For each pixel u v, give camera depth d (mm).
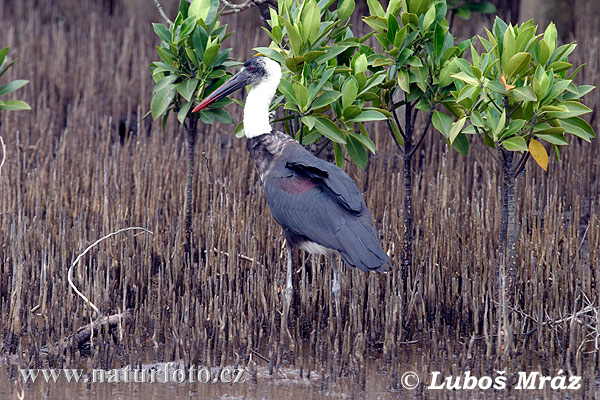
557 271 11148
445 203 13320
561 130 9609
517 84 9797
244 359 9867
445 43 11195
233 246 11625
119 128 19859
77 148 17406
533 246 11773
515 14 25719
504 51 9445
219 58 12070
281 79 11031
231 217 12953
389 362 9844
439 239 12195
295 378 9477
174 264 11992
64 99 21109
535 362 9930
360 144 11352
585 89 10016
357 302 10586
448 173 15062
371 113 10820
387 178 14594
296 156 10797
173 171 14859
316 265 11633
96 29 25844
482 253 11602
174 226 13766
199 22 11820
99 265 11602
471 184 15898
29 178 15031
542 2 21625
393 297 10312
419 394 8906
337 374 9445
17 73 21250
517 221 12898
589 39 22500
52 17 27172
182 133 18234
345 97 10703
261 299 10930
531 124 9812
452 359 10023
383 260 9789
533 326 10648
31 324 10414
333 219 10086
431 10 10672
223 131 18531
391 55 10875
